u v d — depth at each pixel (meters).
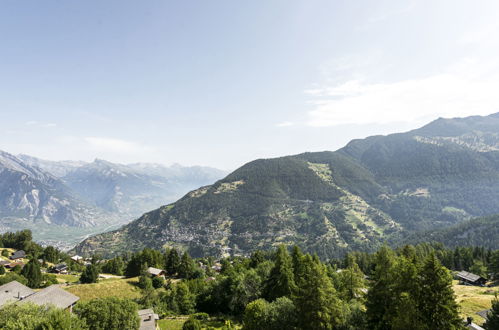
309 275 50.25
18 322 34.72
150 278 120.38
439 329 36.44
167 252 152.88
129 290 105.81
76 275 145.75
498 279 125.88
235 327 66.38
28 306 39.69
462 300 76.25
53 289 57.78
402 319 37.28
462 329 36.56
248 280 78.69
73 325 37.31
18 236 186.00
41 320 35.34
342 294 67.12
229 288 82.12
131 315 47.97
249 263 112.31
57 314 36.22
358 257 156.88
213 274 147.12
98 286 105.69
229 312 80.31
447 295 37.34
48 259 171.88
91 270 118.19
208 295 87.62
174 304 82.94
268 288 72.06
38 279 107.44
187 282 103.75
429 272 38.59
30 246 180.25
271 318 51.84
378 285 46.00
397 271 43.94
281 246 74.88
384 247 52.72
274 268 72.38
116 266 154.25
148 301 85.62
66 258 188.25
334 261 186.75
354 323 48.72
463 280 122.44
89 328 43.31
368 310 46.03
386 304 44.31
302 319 48.44
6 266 139.12
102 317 45.16
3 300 55.09
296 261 73.25
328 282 49.38
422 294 38.59
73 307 56.41
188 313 82.00
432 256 39.25
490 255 152.00
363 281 81.31
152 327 56.84
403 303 38.12
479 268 132.88
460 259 155.50
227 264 136.62
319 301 47.34
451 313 36.31
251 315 53.53
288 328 50.06
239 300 77.69
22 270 108.44
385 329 42.91
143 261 136.50
